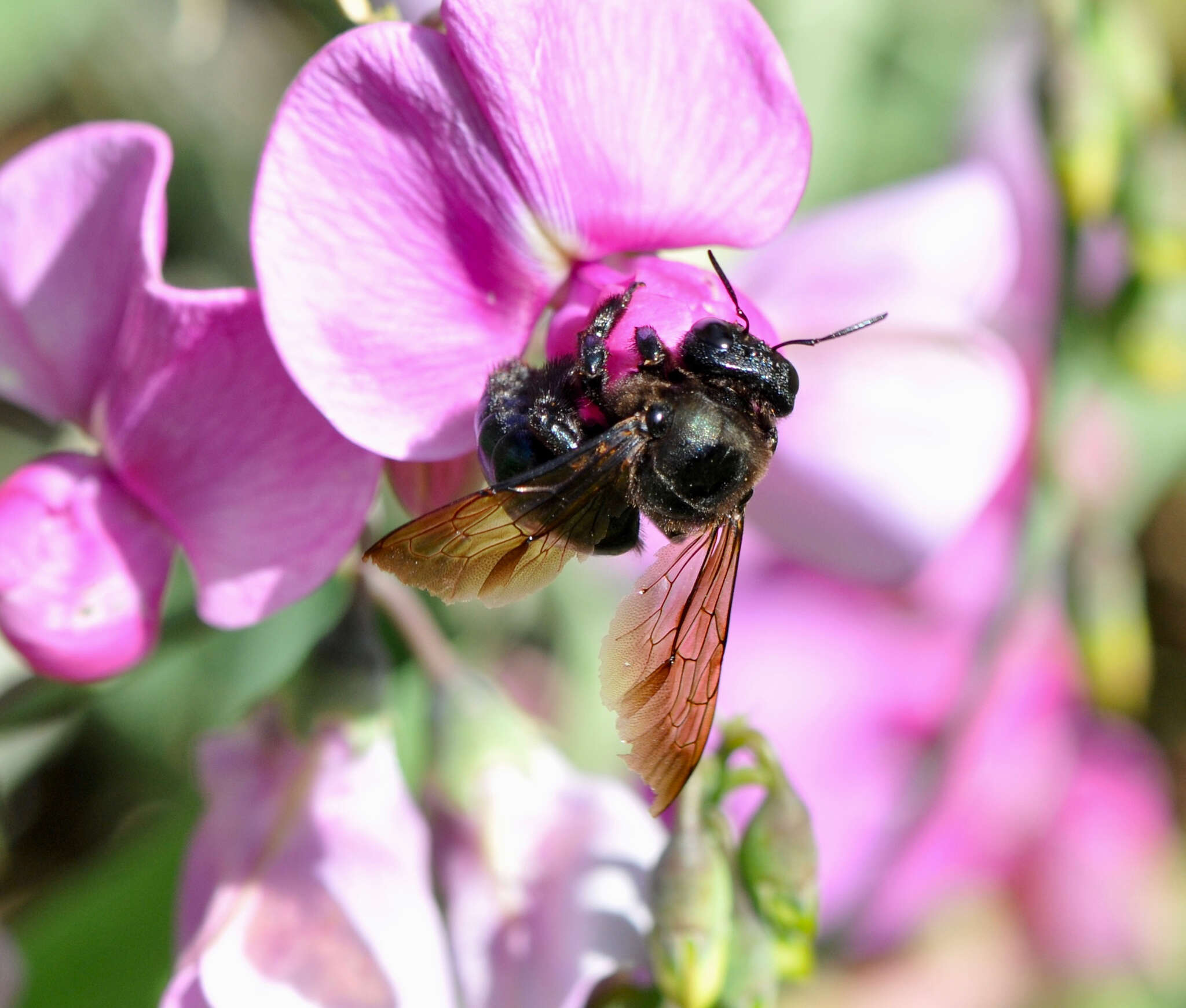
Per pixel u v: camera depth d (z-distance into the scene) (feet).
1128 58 1.04
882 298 1.01
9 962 0.97
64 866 1.15
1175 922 1.42
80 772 1.15
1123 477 1.24
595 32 0.85
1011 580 1.12
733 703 1.29
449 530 0.86
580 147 0.86
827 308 1.01
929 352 1.00
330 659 0.92
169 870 1.02
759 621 1.32
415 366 0.86
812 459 0.99
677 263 0.89
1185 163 1.05
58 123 1.34
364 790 0.92
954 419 0.99
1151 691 1.60
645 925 0.92
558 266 0.88
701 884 0.88
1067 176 1.04
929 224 1.03
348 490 0.87
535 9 0.84
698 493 0.89
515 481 0.86
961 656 1.31
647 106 0.86
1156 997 1.40
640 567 1.18
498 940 0.92
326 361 0.85
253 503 0.88
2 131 1.33
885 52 1.46
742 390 0.88
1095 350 1.07
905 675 1.31
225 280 1.29
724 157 0.87
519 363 0.87
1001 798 1.39
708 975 0.89
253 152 1.32
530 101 0.85
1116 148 1.03
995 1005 1.38
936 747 1.17
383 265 0.85
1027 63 1.09
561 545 0.88
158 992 1.01
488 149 0.85
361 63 0.84
